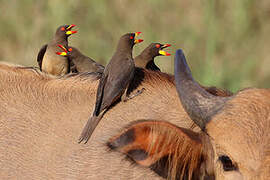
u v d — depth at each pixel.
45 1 20.50
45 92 9.45
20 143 8.95
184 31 19.67
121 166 8.37
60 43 11.23
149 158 7.72
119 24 20.27
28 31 20.06
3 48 20.00
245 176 7.04
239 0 19.64
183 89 7.84
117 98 8.80
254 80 18.83
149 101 8.78
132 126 7.46
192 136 7.71
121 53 8.80
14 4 20.58
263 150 7.03
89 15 20.25
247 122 7.35
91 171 8.45
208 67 18.44
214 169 7.56
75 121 8.88
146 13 20.25
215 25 19.28
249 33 19.56
